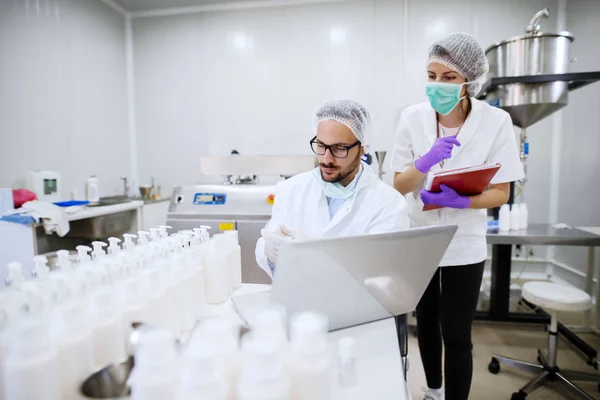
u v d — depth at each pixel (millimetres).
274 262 977
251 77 3291
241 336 597
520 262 3053
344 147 1138
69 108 2768
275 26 3217
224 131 3381
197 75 3377
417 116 1489
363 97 3127
